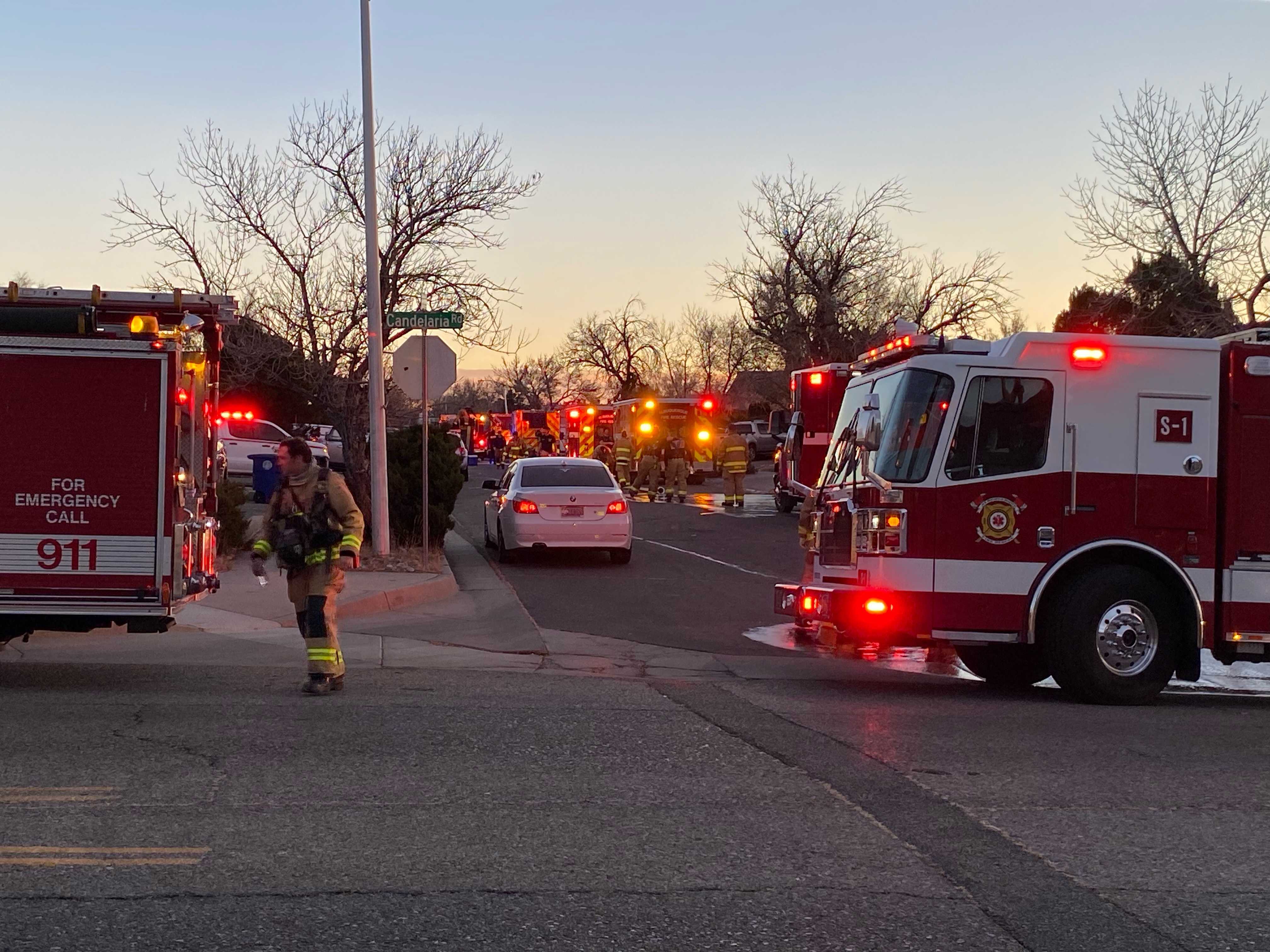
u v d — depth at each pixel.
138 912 4.71
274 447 33.41
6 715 8.15
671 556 20.55
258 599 13.85
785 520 27.31
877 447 9.45
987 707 9.45
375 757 7.20
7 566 9.18
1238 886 5.24
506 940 4.52
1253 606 9.78
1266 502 9.80
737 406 86.75
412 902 4.87
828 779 6.88
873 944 4.54
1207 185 26.91
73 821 5.82
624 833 5.81
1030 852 5.64
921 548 9.68
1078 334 9.82
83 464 9.24
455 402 106.38
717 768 7.11
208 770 6.79
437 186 20.23
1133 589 9.73
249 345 19.73
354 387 19.98
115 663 10.62
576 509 18.69
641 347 88.44
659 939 4.55
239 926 4.59
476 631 12.91
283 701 8.86
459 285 20.59
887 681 11.01
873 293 50.19
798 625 11.30
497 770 6.95
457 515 28.77
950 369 9.77
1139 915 4.88
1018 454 9.74
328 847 5.52
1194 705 10.08
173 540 9.34
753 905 4.89
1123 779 7.02
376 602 13.99
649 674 10.94
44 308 9.41
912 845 5.70
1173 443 9.81
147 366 9.31
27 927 4.55
